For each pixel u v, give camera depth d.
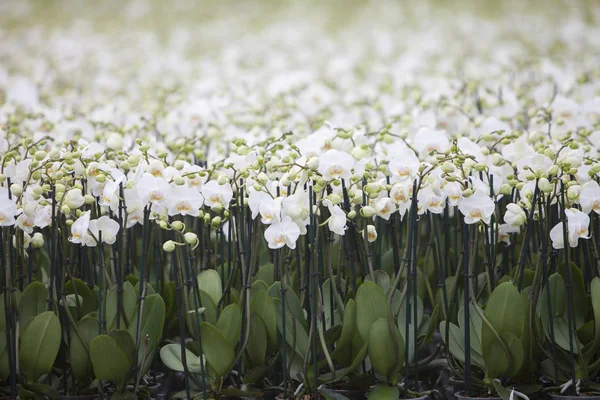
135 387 6.02
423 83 8.63
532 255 6.32
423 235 6.52
